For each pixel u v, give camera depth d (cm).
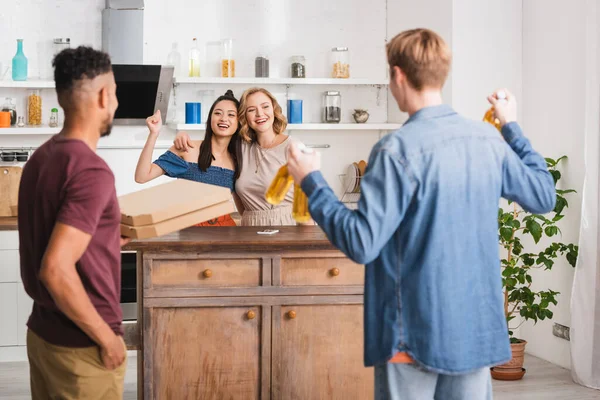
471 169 195
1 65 533
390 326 196
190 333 303
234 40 568
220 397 306
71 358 196
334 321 312
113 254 199
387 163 189
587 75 424
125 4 525
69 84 192
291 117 554
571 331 436
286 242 303
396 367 199
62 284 181
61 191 186
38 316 202
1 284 489
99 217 188
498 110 221
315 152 201
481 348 197
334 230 190
